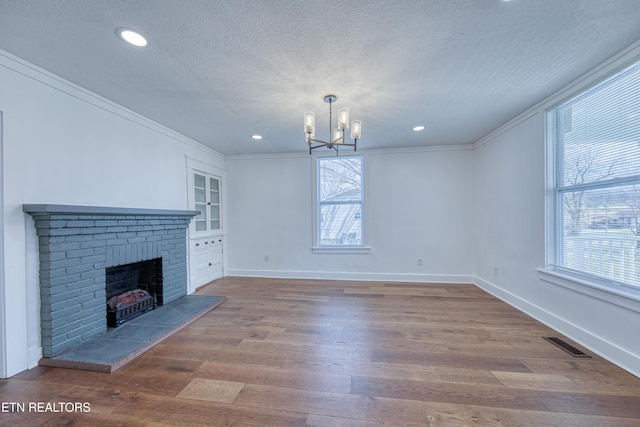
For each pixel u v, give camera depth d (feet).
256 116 10.13
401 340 8.05
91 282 7.95
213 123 10.94
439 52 6.24
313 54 6.30
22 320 6.51
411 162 14.87
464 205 14.46
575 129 7.97
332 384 5.98
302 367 6.64
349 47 6.04
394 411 5.15
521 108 9.62
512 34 5.63
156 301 10.91
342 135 7.70
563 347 7.52
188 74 7.17
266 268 16.21
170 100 8.79
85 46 5.99
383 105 9.20
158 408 5.24
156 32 5.52
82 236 7.67
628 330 6.37
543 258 9.12
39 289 6.86
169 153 11.67
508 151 11.10
